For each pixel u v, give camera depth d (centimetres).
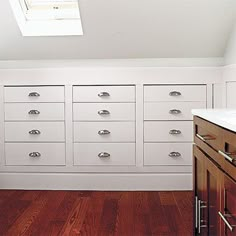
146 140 324
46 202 292
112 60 327
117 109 323
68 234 226
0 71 325
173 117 321
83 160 328
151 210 271
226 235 123
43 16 308
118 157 327
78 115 325
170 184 326
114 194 316
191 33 298
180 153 323
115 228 236
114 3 268
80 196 310
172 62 325
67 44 312
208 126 152
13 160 331
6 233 227
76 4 306
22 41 310
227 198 122
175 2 268
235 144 114
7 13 284
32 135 329
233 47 287
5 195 312
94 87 323
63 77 323
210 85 318
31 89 325
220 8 273
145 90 321
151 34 299
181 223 244
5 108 328
